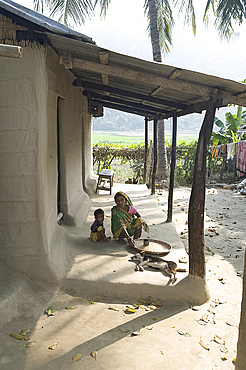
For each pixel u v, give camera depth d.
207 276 4.86
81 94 8.32
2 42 3.58
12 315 3.32
